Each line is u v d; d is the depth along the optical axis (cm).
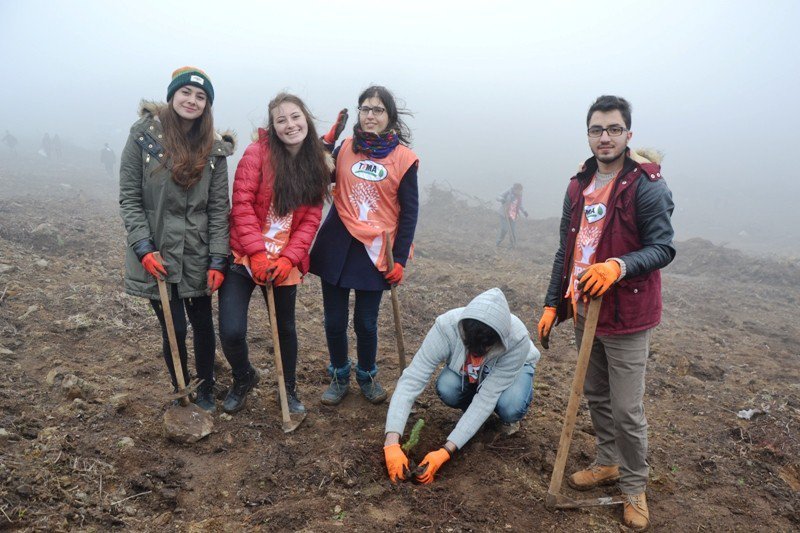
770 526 318
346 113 368
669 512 324
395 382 453
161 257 316
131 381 396
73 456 302
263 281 332
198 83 305
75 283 579
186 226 320
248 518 278
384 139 347
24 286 538
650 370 542
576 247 312
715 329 760
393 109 351
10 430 313
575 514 304
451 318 345
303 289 677
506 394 354
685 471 366
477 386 355
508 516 293
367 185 352
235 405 365
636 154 291
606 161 288
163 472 301
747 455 387
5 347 422
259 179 335
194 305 339
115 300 532
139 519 273
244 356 355
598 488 336
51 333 452
